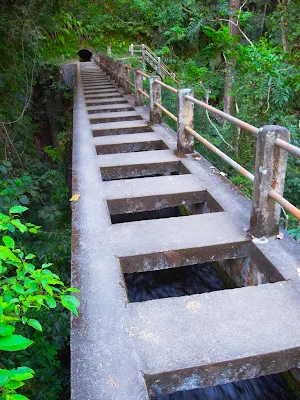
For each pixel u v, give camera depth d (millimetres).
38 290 1589
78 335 1994
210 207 3748
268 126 2646
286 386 2371
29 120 10328
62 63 21500
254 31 17406
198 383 1838
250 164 8305
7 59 7770
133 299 3342
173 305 2227
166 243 2842
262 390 2422
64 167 9422
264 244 2797
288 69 8953
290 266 2529
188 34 19516
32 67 8844
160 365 1798
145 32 23688
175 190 3830
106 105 9055
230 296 2301
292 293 2303
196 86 11203
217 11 18031
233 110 10711
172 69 20031
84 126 6836
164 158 4855
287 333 1993
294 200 7996
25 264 1567
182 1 20594
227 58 10336
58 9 7410
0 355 3080
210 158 7945
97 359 1841
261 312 2154
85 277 2465
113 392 1663
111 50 23250
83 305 2215
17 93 9234
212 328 2039
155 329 2033
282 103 8703
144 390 1672
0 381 1002
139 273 3586
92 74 16641
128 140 5793
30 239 5652
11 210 1686
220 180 4059
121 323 2080
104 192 3840
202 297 2299
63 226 6172
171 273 3623
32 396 3051
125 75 10703
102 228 3102
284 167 2717
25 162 8219
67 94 14523
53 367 3350
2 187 4852
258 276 2787
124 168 4637
